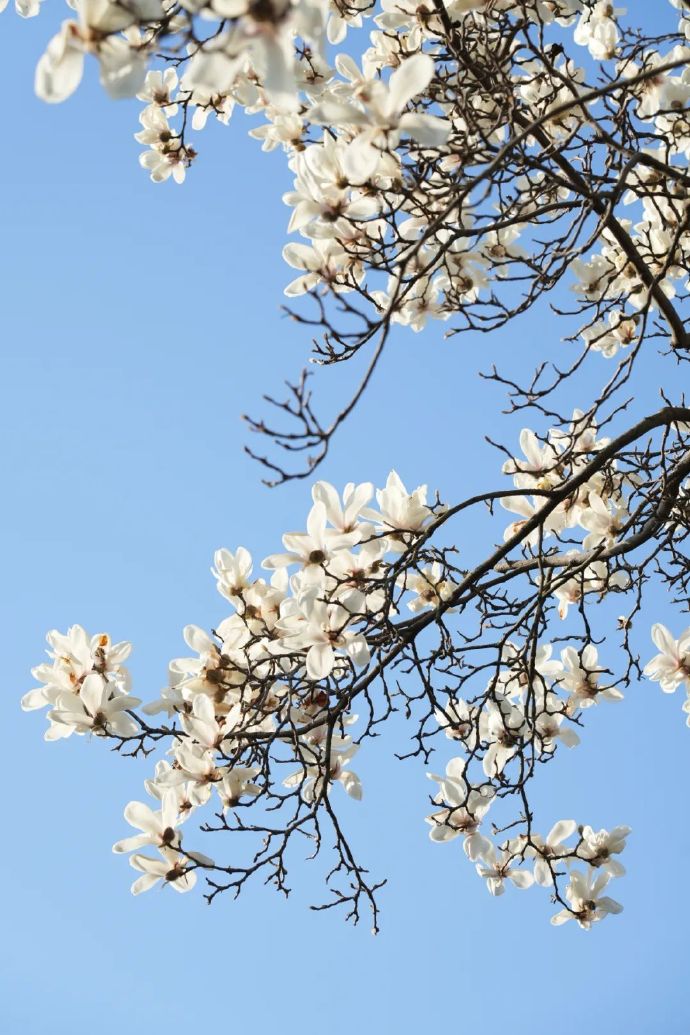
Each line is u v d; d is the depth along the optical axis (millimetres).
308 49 4895
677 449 5766
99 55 2613
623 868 5652
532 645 5246
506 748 5664
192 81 2436
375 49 5098
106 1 2586
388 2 4609
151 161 6125
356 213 4094
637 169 5516
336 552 4582
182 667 4883
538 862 5645
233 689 4895
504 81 4633
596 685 5848
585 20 5633
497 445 5230
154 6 2633
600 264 5801
